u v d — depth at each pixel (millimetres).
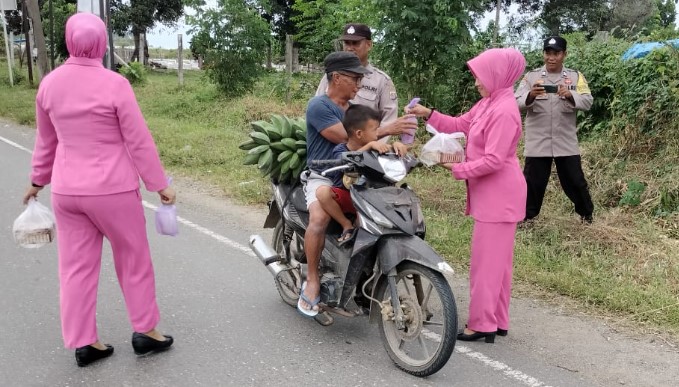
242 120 12172
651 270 5121
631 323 4363
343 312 3887
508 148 3832
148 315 3742
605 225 6082
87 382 3502
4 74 21656
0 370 3602
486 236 3957
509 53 3844
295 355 3867
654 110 7230
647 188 6605
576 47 8727
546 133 6035
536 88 5828
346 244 3797
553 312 4555
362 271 3766
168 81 22266
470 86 9031
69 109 3369
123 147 3541
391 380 3598
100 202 3426
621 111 7676
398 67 8445
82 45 3375
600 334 4223
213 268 5289
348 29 5023
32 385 3459
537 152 6078
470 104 9109
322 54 13203
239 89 14383
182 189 7957
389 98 5133
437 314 4516
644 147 7320
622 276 5031
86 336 3596
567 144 6035
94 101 3373
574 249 5645
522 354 3943
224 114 12773
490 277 3980
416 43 8258
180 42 17781
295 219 4191
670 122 7234
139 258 3670
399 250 3518
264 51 14633
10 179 8086
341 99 4012
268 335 4125
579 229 6016
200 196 7652
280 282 4469
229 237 6133
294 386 3508
